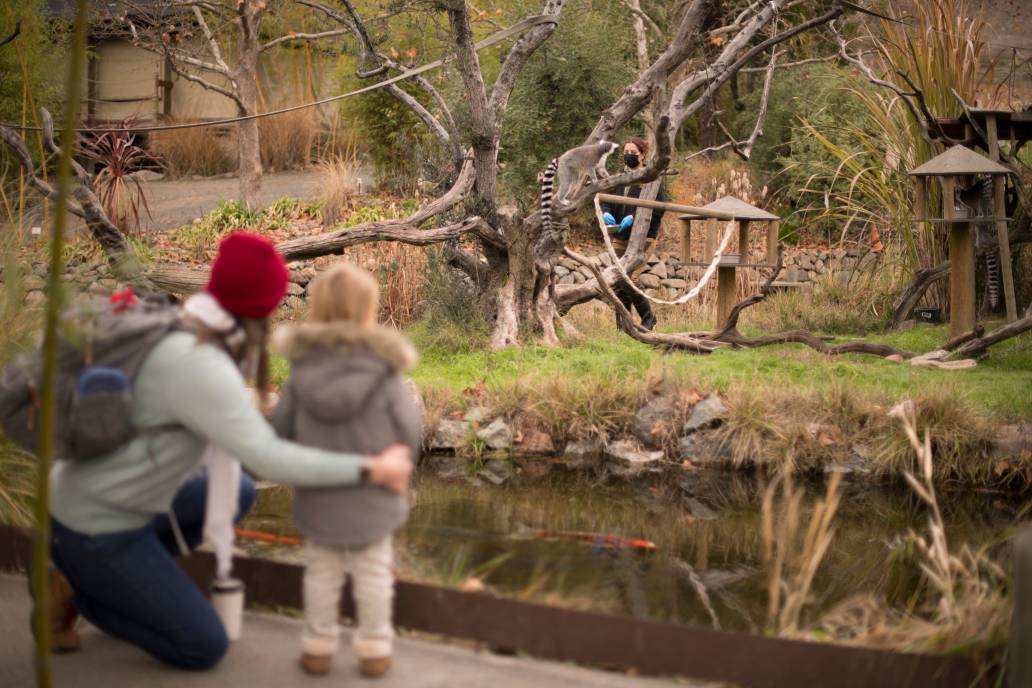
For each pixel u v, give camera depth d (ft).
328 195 46.47
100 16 49.24
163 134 59.41
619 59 45.68
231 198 51.13
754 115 53.88
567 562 15.15
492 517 18.07
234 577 11.71
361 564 9.76
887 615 13.21
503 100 30.35
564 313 33.12
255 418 9.39
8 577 12.57
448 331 30.45
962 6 37.50
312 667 10.01
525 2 45.16
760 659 9.86
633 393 23.79
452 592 10.78
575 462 22.59
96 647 10.81
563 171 28.40
